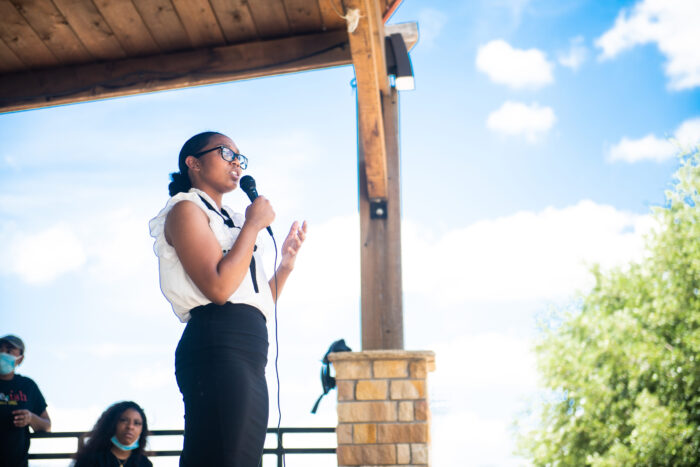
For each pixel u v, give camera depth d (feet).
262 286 5.72
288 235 6.93
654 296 37.42
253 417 5.05
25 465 12.94
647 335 36.86
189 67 16.84
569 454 37.99
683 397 34.88
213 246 5.15
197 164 5.97
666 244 38.27
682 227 38.29
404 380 12.34
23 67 17.21
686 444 33.55
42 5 15.70
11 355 13.30
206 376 4.99
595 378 37.35
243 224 5.78
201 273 5.00
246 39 16.74
